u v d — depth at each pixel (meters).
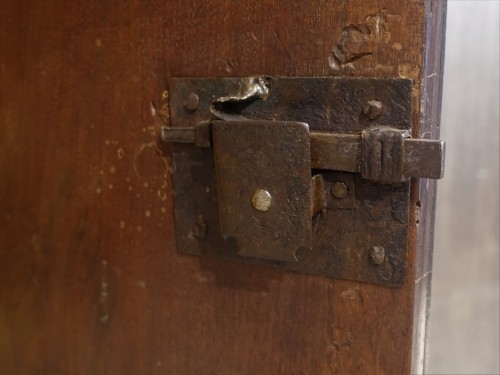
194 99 0.27
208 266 0.29
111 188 0.31
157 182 0.29
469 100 0.37
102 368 0.34
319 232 0.25
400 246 0.23
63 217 0.34
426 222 0.24
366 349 0.25
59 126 0.32
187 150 0.28
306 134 0.23
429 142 0.21
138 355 0.32
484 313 0.42
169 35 0.27
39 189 0.34
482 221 0.40
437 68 0.23
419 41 0.22
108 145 0.31
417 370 0.26
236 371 0.29
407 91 0.22
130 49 0.29
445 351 0.41
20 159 0.35
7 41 0.33
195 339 0.30
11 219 0.36
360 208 0.24
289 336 0.27
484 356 0.42
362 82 0.23
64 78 0.32
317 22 0.23
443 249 0.39
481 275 0.41
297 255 0.26
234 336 0.29
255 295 0.27
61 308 0.35
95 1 0.29
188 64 0.27
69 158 0.33
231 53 0.26
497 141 0.38
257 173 0.24
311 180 0.23
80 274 0.34
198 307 0.29
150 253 0.31
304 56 0.24
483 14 0.35
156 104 0.28
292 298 0.26
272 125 0.23
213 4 0.26
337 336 0.26
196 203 0.28
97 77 0.30
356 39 0.23
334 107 0.23
